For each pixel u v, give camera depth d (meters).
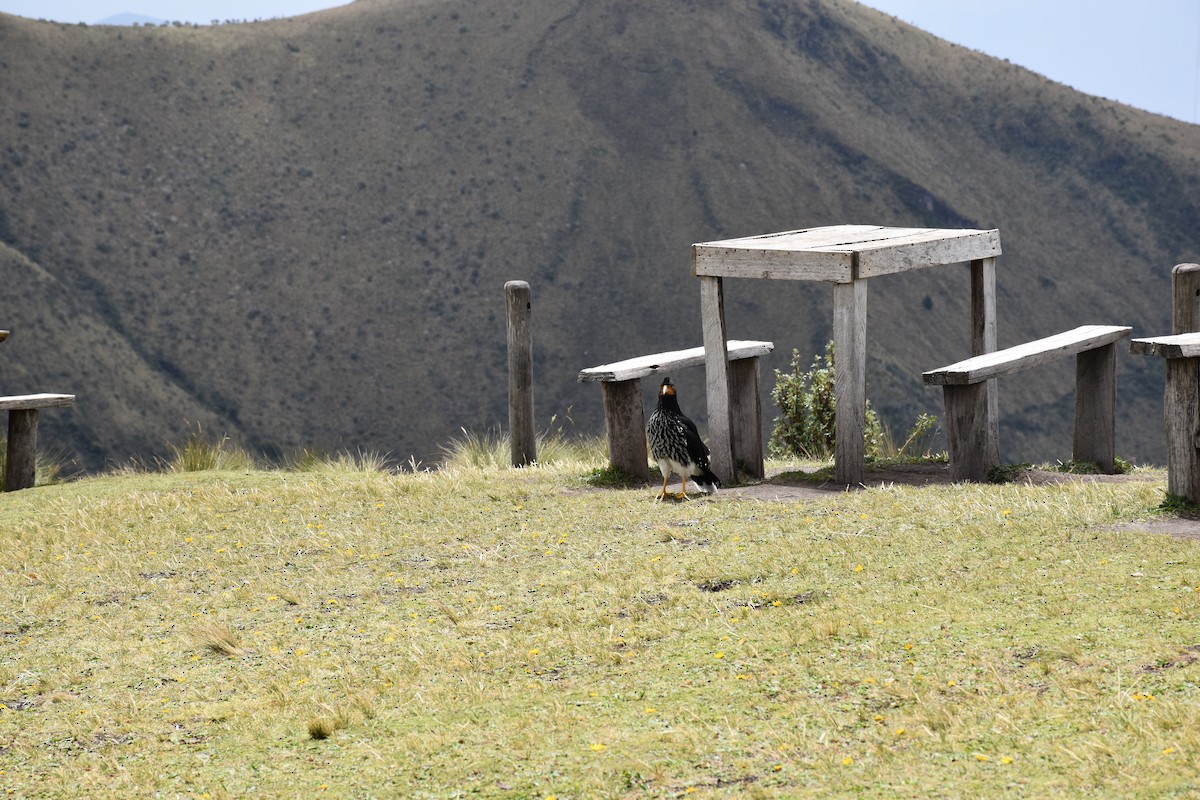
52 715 5.07
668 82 145.62
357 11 155.50
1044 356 8.77
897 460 10.69
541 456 12.51
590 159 137.38
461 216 131.88
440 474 10.60
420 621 6.04
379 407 115.62
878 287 123.06
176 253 122.50
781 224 131.88
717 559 6.59
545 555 7.16
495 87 144.38
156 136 131.12
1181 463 6.79
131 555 7.90
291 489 10.00
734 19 153.00
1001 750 3.78
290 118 138.38
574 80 146.12
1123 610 4.96
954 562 6.05
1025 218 139.75
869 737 4.00
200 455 12.85
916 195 136.62
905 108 151.00
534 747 4.18
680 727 4.22
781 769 3.80
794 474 9.63
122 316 115.56
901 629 5.06
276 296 122.25
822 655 4.84
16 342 106.88
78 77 132.88
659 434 8.47
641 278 127.19
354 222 130.12
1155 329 129.00
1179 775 3.44
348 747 4.41
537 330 123.06
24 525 9.19
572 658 5.21
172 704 5.11
